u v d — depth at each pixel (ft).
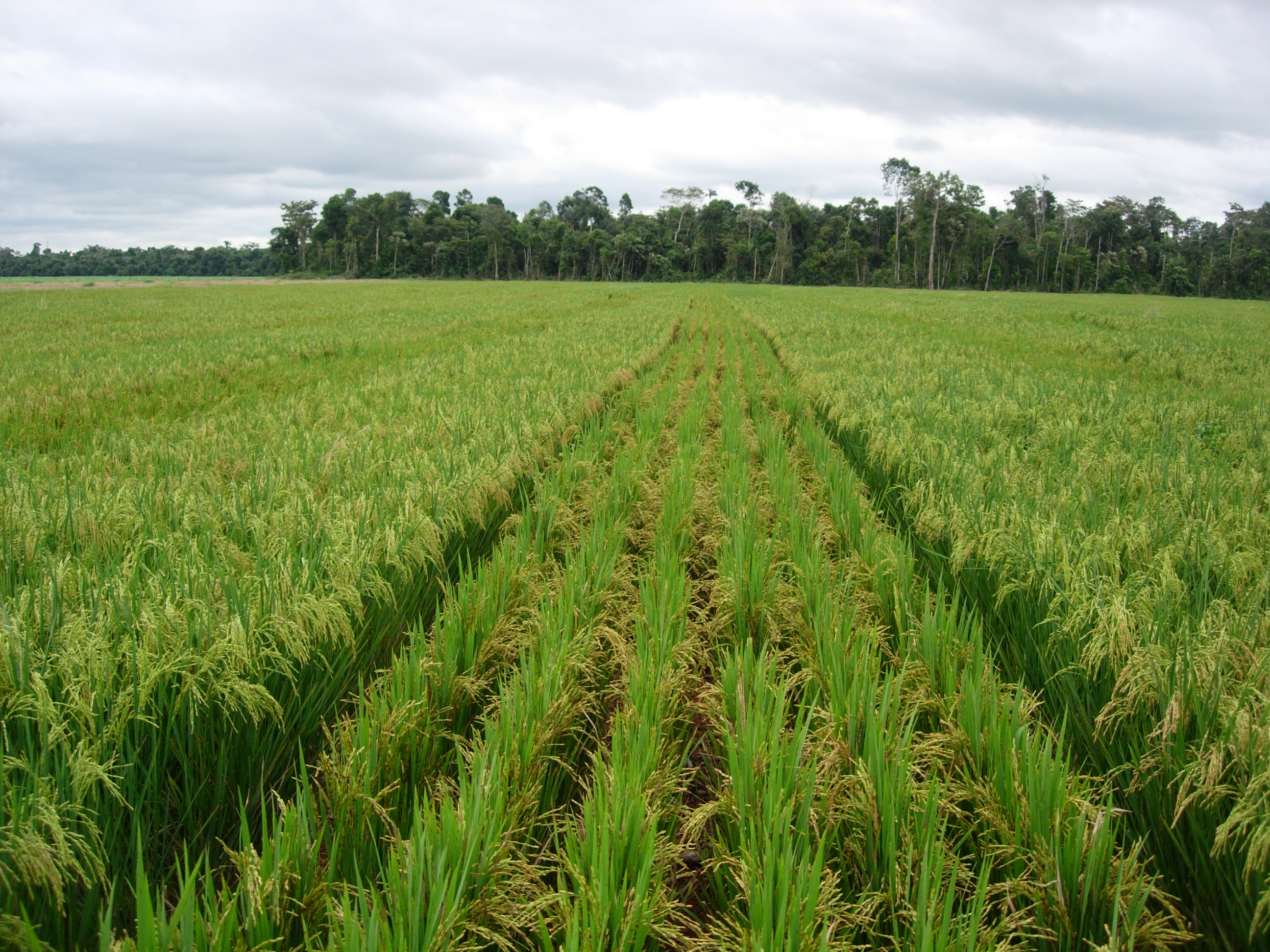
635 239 348.79
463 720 10.80
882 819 8.02
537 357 47.34
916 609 13.05
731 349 62.23
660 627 12.17
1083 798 8.32
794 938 6.64
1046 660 11.25
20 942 6.19
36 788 7.09
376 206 355.56
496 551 15.26
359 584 12.08
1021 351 57.16
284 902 7.09
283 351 52.44
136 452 20.48
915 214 310.65
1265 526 14.46
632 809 7.78
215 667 9.02
